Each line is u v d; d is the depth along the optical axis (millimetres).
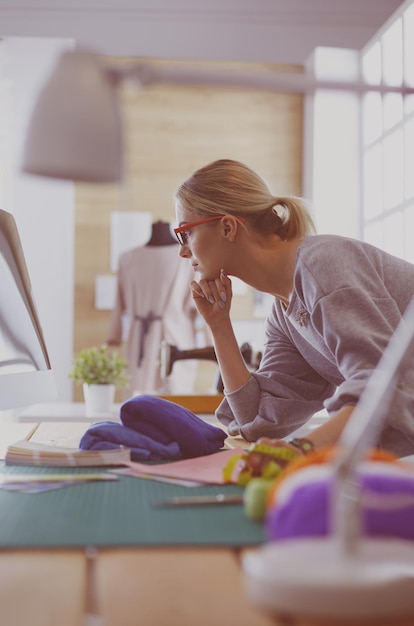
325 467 634
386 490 574
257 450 985
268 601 485
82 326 4660
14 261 1392
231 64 4703
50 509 845
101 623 480
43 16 4246
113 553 663
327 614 466
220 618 489
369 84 689
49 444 1438
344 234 4637
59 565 624
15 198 4578
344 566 491
